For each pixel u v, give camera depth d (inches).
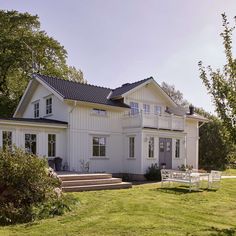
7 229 289.9
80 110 831.1
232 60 308.8
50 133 781.9
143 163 858.1
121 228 290.0
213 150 1274.6
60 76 1418.6
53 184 421.1
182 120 983.6
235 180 791.1
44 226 298.0
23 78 1358.3
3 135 703.7
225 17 315.9
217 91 309.6
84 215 344.2
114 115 910.4
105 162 872.3
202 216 364.8
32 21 1387.8
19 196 355.3
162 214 360.5
